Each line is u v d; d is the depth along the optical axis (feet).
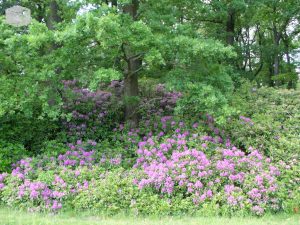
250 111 34.37
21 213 20.80
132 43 24.79
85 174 23.89
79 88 36.68
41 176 23.53
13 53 26.13
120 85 38.01
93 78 25.66
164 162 25.57
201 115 31.55
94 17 22.74
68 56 26.43
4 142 28.73
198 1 33.68
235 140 28.89
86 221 18.97
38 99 27.17
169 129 31.09
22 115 32.14
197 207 21.25
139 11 29.17
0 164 25.93
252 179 22.67
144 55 26.84
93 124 34.17
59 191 22.39
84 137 32.81
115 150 28.17
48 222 18.28
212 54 26.09
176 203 21.52
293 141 28.02
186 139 28.50
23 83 26.30
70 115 26.91
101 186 22.18
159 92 38.65
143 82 39.93
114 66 28.50
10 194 22.62
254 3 44.50
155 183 22.26
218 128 29.32
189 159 23.95
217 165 23.43
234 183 23.21
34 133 32.14
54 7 36.55
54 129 33.30
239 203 21.17
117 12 26.86
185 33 28.04
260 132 29.01
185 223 18.86
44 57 27.50
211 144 27.30
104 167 25.81
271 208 21.50
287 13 50.47
